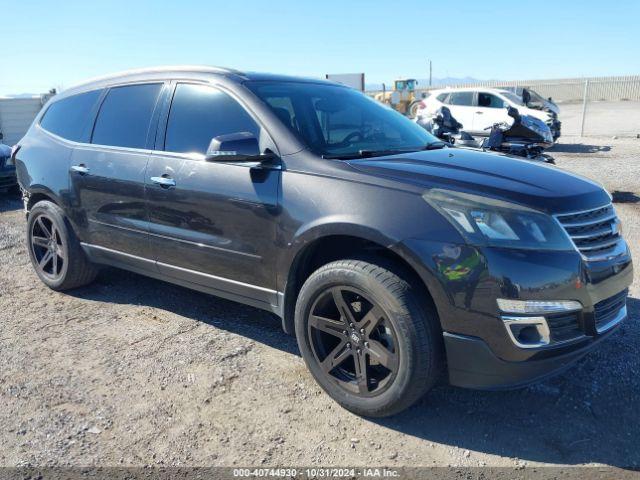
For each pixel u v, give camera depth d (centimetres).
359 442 280
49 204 475
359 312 302
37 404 313
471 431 288
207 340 393
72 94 486
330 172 307
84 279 484
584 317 274
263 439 283
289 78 404
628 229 671
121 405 312
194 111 380
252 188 331
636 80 3603
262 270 335
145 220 395
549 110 1675
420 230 271
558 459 266
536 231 264
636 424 291
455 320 266
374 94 3269
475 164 323
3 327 419
